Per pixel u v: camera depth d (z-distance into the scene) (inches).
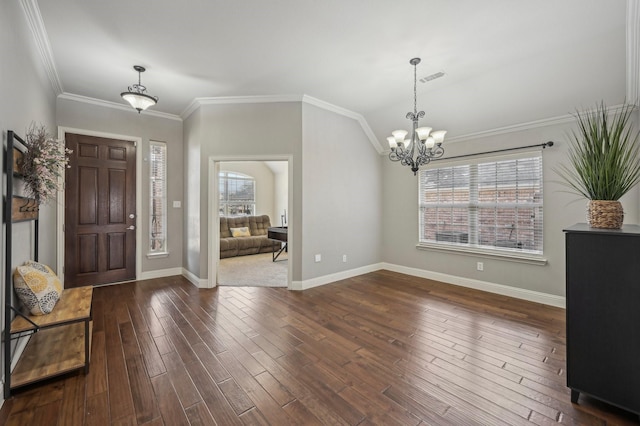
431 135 124.3
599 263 67.4
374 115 187.0
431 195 187.3
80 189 160.1
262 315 125.9
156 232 189.0
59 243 152.1
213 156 164.7
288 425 63.2
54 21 95.3
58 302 90.7
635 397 62.9
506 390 75.6
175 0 86.4
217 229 170.4
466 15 92.7
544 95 129.5
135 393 73.7
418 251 191.9
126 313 127.3
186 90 151.9
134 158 177.2
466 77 136.1
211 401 71.0
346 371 84.0
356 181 193.8
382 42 108.4
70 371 80.5
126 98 123.1
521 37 104.3
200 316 124.6
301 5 88.8
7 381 70.2
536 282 143.6
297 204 162.9
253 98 161.2
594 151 76.0
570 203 134.0
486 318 123.0
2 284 71.0
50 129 137.3
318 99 165.0
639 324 62.8
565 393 74.4
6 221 73.1
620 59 105.9
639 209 117.6
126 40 106.8
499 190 157.9
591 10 89.4
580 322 69.7
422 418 65.5
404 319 122.0
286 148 162.9
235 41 108.0
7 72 74.3
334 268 180.5
